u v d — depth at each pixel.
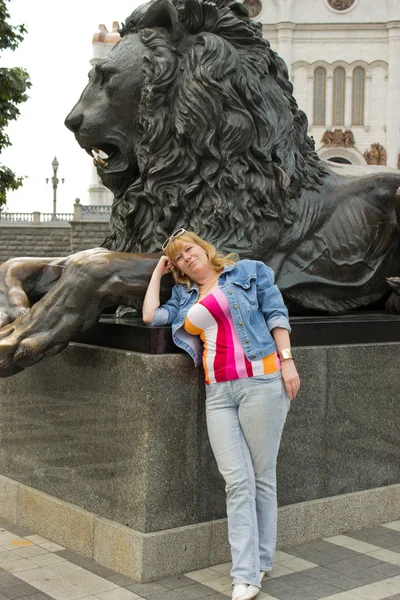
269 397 2.68
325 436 3.36
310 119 42.84
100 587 2.75
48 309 2.88
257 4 42.59
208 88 3.31
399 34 41.84
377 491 3.52
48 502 3.26
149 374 2.83
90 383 3.09
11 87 16.14
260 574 2.70
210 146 3.33
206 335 2.74
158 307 2.91
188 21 3.42
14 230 33.22
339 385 3.40
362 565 3.01
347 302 3.99
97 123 3.49
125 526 2.90
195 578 2.85
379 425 3.55
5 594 2.66
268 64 3.57
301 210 3.72
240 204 3.40
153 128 3.40
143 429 2.84
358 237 3.94
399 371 3.61
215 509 3.01
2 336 2.85
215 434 2.72
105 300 2.94
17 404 3.51
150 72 3.40
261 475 2.75
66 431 3.22
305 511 3.27
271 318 2.75
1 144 16.70
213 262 2.81
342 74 42.62
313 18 42.31
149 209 3.54
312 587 2.78
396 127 42.19
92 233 32.28
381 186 4.06
